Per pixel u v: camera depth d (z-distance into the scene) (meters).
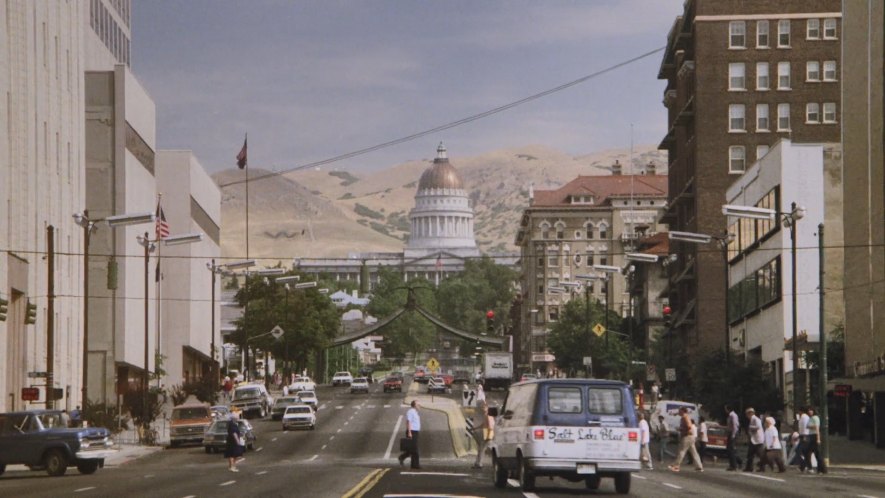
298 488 44.78
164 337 158.00
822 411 62.47
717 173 138.50
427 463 69.38
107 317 124.44
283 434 100.94
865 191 89.06
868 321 88.25
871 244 86.25
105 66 155.62
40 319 95.62
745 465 66.56
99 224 124.69
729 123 138.75
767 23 138.75
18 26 91.12
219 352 190.38
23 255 91.69
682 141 150.62
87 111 125.12
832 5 138.50
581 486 46.25
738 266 122.62
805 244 100.50
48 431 58.28
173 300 158.38
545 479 50.31
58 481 52.88
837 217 100.94
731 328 126.94
